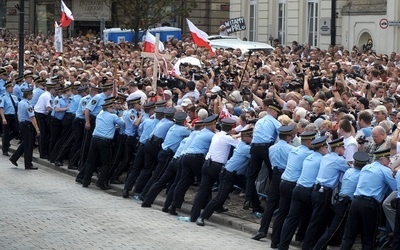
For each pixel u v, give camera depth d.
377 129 13.93
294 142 15.66
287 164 14.34
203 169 16.19
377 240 13.74
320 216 13.67
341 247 13.16
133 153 19.61
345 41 39.12
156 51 22.70
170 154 17.67
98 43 38.91
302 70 24.19
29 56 32.09
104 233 15.13
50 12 55.50
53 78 24.08
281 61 27.83
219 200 15.94
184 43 35.62
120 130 19.67
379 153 13.09
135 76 24.44
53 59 30.31
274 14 44.31
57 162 22.06
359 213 12.98
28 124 21.88
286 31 43.12
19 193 18.77
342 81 19.11
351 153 14.23
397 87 18.61
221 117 18.02
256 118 16.84
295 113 16.14
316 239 13.98
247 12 46.50
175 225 15.98
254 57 27.53
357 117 16.41
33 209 17.09
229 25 36.97
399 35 35.50
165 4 41.03
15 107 24.52
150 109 19.23
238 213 16.67
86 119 20.41
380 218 13.51
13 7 56.59
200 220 16.03
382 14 36.56
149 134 18.36
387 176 12.97
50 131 22.59
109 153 19.53
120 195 19.05
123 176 20.77
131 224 15.94
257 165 15.78
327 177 13.61
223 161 16.12
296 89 20.00
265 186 16.34
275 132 15.63
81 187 19.80
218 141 16.14
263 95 19.89
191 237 14.98
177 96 21.84
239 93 19.20
